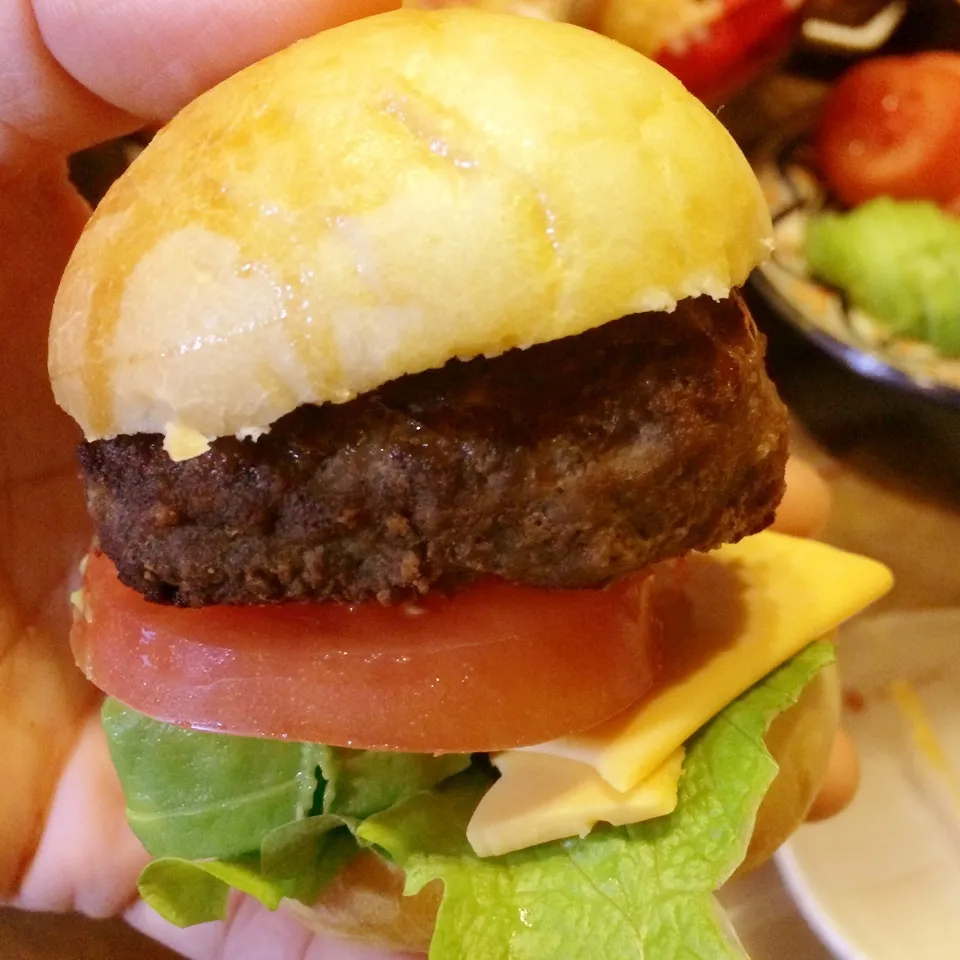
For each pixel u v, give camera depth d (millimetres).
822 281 198
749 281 201
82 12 115
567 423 89
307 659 100
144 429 87
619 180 83
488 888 104
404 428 88
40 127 129
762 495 100
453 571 94
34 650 151
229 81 94
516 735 99
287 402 82
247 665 101
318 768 110
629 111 86
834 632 146
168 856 116
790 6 211
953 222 195
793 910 150
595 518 90
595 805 103
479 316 80
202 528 91
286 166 82
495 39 87
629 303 83
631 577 108
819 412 204
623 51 93
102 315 87
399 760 109
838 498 204
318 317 80
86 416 90
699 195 87
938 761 156
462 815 110
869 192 205
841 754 146
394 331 80
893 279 187
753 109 241
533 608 101
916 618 173
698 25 203
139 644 106
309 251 80
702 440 91
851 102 214
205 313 82
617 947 99
